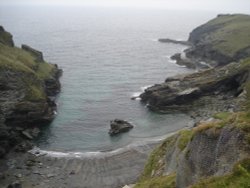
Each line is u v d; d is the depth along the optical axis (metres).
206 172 26.70
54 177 73.94
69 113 113.31
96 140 93.38
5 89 101.12
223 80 125.06
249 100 105.94
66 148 88.81
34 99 105.50
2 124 88.81
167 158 43.00
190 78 130.75
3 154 82.56
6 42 149.12
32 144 90.69
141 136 95.25
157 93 118.62
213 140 26.97
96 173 75.62
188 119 106.75
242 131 24.39
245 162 22.69
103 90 140.12
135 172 75.06
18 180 72.25
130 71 178.25
